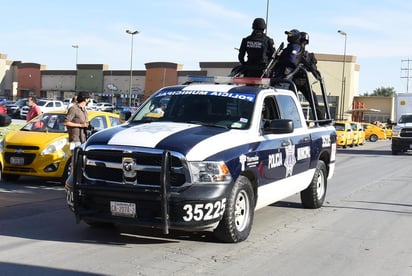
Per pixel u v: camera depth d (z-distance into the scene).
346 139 34.09
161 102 7.59
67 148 11.27
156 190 5.77
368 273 5.77
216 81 8.24
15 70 87.88
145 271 5.46
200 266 5.71
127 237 6.85
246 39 9.96
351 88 70.88
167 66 72.94
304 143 8.46
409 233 7.87
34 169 11.04
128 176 5.93
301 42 10.12
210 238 6.91
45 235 6.89
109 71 79.31
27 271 5.36
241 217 6.68
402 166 20.16
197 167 5.88
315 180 9.36
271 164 7.18
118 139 6.14
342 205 10.23
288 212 9.23
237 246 6.59
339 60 70.31
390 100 77.25
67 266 5.55
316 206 9.58
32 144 11.09
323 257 6.34
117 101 78.75
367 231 7.92
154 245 6.50
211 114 7.16
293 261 6.11
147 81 75.06
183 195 5.79
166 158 5.73
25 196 9.92
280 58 9.97
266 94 7.59
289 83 8.79
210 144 6.12
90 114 12.60
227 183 6.09
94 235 6.93
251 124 6.97
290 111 8.30
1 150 11.21
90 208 6.23
